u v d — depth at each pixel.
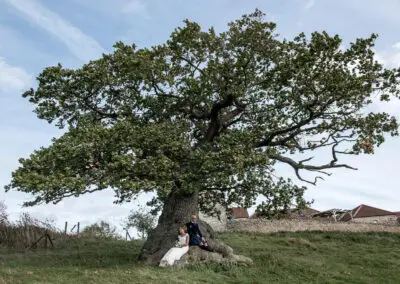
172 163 16.16
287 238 26.38
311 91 19.34
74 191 15.55
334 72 18.67
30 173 14.70
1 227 23.38
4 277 13.46
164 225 18.80
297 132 20.22
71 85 19.22
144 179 15.91
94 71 18.91
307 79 18.91
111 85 19.75
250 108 20.89
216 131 20.58
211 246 18.25
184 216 18.77
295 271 17.48
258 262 18.97
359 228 31.31
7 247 22.02
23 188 14.85
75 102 20.09
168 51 19.62
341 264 19.84
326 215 39.44
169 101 20.36
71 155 15.51
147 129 16.98
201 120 21.55
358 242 26.53
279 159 20.14
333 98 19.16
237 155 16.30
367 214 44.47
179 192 18.44
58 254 20.06
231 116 20.89
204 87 19.08
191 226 17.62
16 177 14.33
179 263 16.58
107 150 16.17
